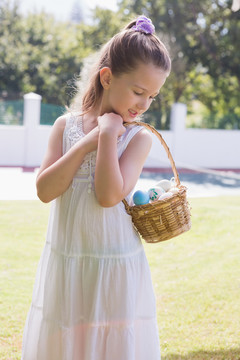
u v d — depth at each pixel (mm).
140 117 2199
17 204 8250
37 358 2102
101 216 1996
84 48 22875
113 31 21672
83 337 2027
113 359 1995
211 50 20172
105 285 1997
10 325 3537
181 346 3232
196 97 22703
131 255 2051
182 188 2145
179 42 19797
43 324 2090
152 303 2158
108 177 1848
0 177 11844
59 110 15000
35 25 25094
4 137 14578
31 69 23734
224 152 17000
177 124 16469
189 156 16703
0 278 4633
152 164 15883
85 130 2121
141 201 2164
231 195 10273
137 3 20188
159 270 5051
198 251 5723
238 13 19516
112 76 1942
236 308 3930
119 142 2008
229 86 21469
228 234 6402
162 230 2027
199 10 19781
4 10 25000
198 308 3949
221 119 17297
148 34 1951
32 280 4648
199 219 7191
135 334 2096
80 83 2240
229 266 5059
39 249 5719
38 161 14734
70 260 2025
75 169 1974
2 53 23562
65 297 2027
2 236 6168
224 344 3273
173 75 20406
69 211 2035
